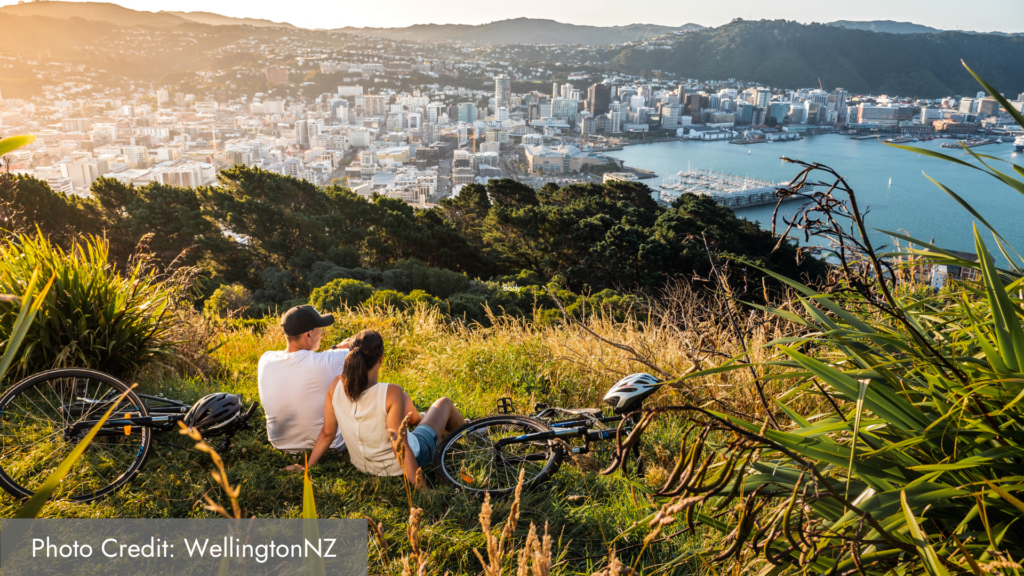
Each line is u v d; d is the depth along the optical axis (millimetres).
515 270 39000
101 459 2826
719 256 2885
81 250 4219
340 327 6316
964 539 1280
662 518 1114
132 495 2625
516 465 2975
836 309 1624
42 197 28750
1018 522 1347
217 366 4816
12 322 3682
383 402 2713
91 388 3332
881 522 1245
